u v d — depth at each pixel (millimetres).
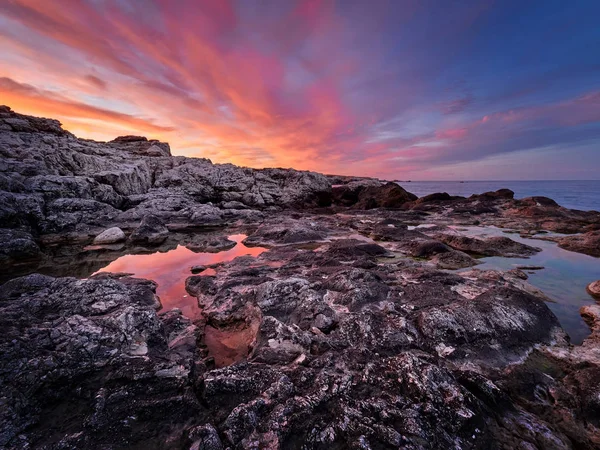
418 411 4945
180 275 13742
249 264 14953
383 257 16672
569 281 12531
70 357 5828
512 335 7750
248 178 42688
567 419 5348
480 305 8609
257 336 7707
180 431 4762
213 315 9289
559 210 28375
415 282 11789
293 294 9727
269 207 39656
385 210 35812
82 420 4832
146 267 15023
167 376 5652
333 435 4598
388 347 7168
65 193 24359
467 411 4914
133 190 31672
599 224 22656
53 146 29844
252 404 5043
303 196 44062
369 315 8242
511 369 6672
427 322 7902
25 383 5094
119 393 5219
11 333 6102
